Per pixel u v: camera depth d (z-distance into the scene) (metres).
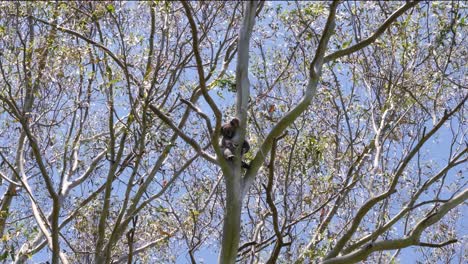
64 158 14.02
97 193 14.52
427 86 14.00
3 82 13.45
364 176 14.09
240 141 11.21
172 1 12.78
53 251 11.84
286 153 14.35
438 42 13.69
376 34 12.01
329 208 14.30
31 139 11.92
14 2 13.41
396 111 14.45
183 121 13.52
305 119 14.96
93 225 14.59
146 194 13.98
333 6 11.08
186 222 13.52
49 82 13.89
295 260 12.98
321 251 12.24
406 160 11.27
